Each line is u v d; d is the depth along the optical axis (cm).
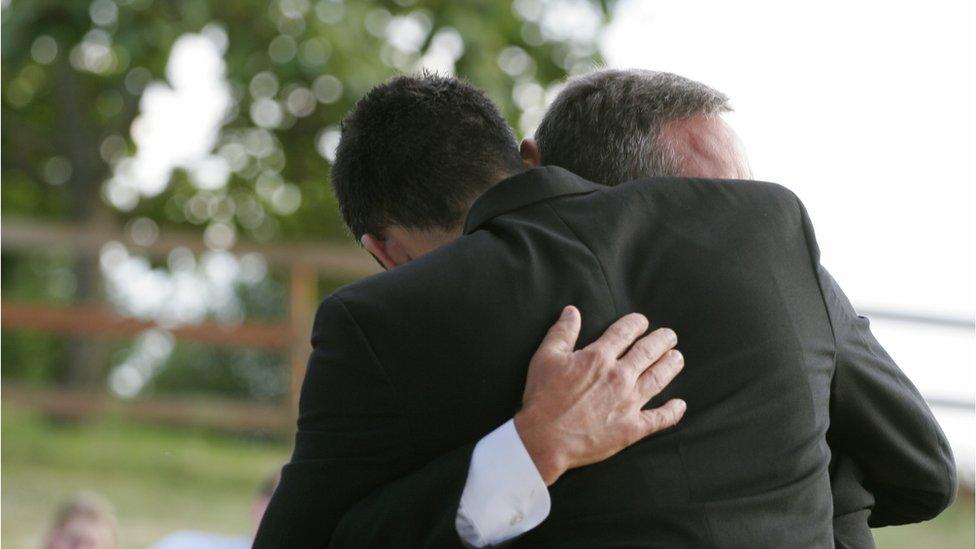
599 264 304
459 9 1477
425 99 346
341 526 301
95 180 1923
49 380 2084
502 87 1472
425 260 309
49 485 1248
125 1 1434
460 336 297
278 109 1853
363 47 1512
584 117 346
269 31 1517
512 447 286
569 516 289
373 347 300
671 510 288
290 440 1440
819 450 311
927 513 350
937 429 341
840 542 331
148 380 2116
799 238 327
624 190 321
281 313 2186
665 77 354
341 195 357
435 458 298
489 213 319
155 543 1099
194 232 2092
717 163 342
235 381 2095
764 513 296
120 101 1858
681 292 306
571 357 292
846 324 329
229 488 1317
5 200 2128
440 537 285
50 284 2242
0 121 2053
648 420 291
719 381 301
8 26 1391
